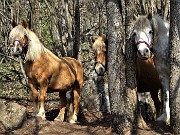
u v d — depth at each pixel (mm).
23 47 6527
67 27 9062
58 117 7449
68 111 8031
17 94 10789
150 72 7215
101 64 7129
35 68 6695
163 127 6160
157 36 6207
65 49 9469
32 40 6629
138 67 7152
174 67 5781
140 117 6109
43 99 6773
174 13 5727
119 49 5836
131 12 5828
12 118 6520
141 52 5727
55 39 10875
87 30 12781
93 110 9055
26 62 6816
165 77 6395
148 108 8141
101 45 7188
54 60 7023
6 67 12836
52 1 10195
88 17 14406
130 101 5898
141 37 5797
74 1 8984
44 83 6781
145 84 7449
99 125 6984
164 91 6402
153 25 6152
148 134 5766
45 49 6934
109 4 5832
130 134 5789
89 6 14242
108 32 5930
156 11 8953
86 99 9266
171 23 5797
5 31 13234
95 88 9445
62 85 7160
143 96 8289
